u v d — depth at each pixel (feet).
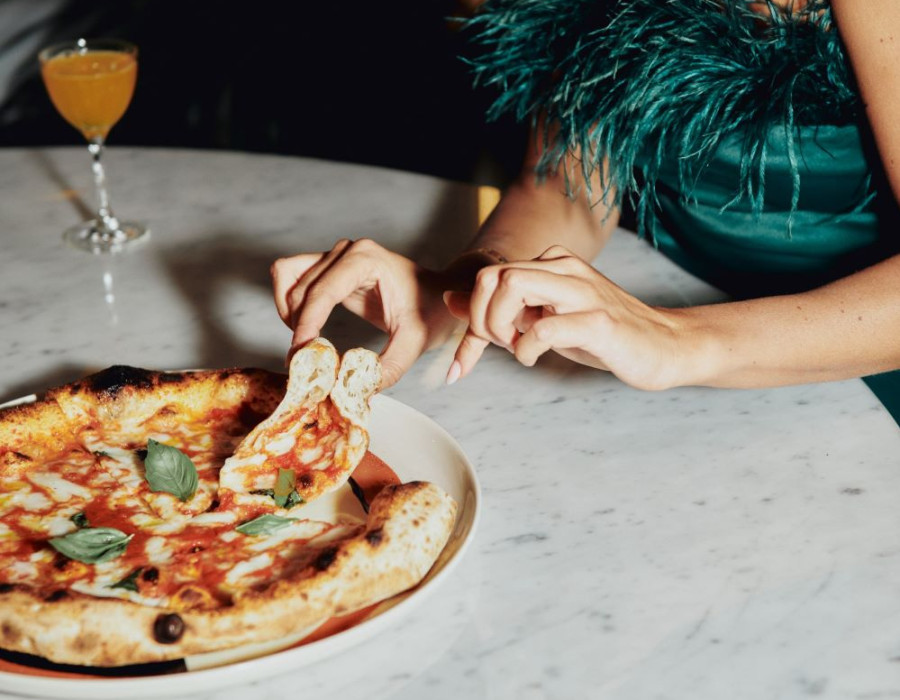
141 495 3.35
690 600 3.01
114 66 5.92
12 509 3.28
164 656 2.68
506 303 3.20
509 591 3.07
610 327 3.22
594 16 4.57
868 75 3.94
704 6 4.36
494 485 3.56
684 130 4.35
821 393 4.00
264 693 2.74
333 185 6.14
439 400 4.07
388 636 2.92
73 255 5.37
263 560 3.01
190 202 5.96
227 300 4.87
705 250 4.98
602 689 2.72
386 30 13.53
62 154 6.69
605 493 3.49
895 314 3.74
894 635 2.85
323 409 3.44
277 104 12.46
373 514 3.06
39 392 4.14
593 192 5.06
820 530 3.27
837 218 4.55
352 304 4.24
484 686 2.74
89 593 2.88
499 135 12.00
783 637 2.86
